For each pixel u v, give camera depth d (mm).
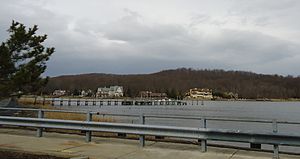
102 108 116750
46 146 10938
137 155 9773
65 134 13602
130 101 158875
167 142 11891
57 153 9867
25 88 25625
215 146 11102
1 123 13352
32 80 24641
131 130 11078
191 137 10242
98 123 11523
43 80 26016
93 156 9555
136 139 12562
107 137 12859
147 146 11156
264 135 9312
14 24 25891
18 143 11422
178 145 11352
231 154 9875
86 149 10539
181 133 10367
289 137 9023
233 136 9711
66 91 190500
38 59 25734
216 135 9930
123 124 11172
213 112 88312
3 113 22500
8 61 24125
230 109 112625
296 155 9961
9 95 25172
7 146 10836
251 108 124562
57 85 185500
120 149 10617
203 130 10047
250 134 9445
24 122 12953
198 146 11172
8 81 24422
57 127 12297
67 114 28391
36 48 25750
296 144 8938
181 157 9516
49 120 12414
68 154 9766
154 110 101375
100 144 11461
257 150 10461
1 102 29641
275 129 9305
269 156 9594
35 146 10898
